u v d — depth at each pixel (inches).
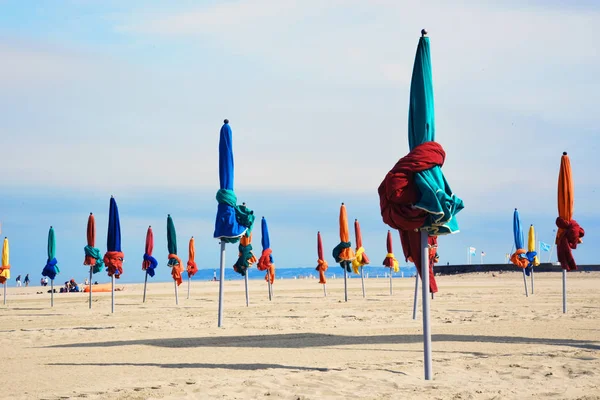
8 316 961.5
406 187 385.7
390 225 402.3
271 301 1251.8
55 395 346.6
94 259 1124.5
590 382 362.9
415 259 406.3
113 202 1021.8
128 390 356.8
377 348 520.7
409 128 402.3
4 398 340.2
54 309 1127.6
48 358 490.9
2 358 493.7
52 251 1237.7
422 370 408.5
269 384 365.1
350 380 375.6
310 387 355.6
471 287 1802.4
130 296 1610.5
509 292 1476.4
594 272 2861.7
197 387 360.8
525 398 324.2
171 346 550.0
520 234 1314.0
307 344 550.9
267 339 589.0
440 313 856.9
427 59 398.9
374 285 2267.5
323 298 1348.4
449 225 386.0
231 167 731.4
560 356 457.7
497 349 502.3
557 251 820.6
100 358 487.2
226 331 659.4
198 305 1177.4
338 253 1200.2
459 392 339.3
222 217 716.7
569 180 783.7
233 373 410.9
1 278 1342.3
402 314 847.1
